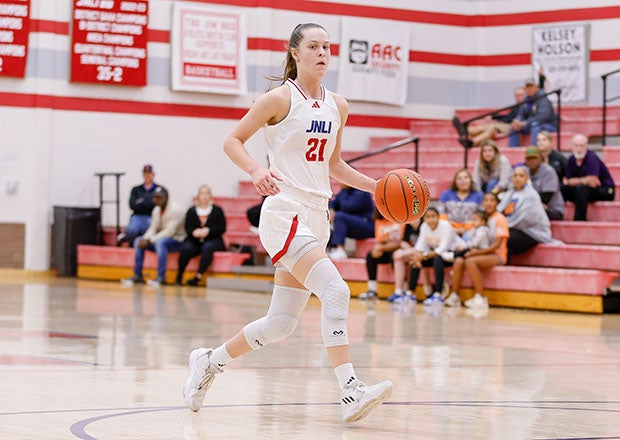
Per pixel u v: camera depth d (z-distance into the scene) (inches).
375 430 225.1
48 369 322.3
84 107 905.5
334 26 978.1
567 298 641.6
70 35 896.3
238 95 951.6
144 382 295.9
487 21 1013.2
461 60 1015.6
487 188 730.8
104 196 913.5
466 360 373.4
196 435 213.9
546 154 748.6
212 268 810.8
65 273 882.1
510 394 286.0
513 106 832.3
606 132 860.0
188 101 937.5
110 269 858.8
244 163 235.6
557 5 973.8
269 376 315.9
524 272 657.6
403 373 331.3
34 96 888.9
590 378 326.3
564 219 742.5
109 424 225.1
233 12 944.9
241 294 725.3
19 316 516.7
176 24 927.0
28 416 233.9
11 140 885.2
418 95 1009.5
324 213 247.0
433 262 675.4
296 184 241.3
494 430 225.5
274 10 957.2
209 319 516.7
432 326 514.0
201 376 248.1
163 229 828.6
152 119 927.0
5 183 884.6
